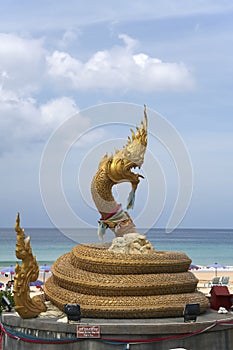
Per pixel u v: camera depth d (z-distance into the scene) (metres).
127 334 14.00
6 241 142.62
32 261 15.34
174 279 15.49
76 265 16.41
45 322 14.52
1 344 15.90
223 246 121.88
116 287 14.95
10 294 21.75
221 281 40.62
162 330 14.09
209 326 14.52
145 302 14.86
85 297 15.15
